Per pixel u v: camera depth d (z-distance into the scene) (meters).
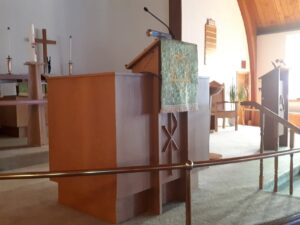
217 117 7.32
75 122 2.48
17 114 5.06
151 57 2.48
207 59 7.70
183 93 2.61
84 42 6.97
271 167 4.14
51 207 2.65
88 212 2.52
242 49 9.22
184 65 2.61
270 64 9.35
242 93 8.90
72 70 6.79
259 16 9.23
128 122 2.31
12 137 5.12
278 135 5.09
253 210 2.66
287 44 9.06
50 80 2.64
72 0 6.79
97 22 7.14
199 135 2.95
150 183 2.51
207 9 7.64
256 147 5.38
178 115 2.73
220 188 3.22
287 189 3.78
